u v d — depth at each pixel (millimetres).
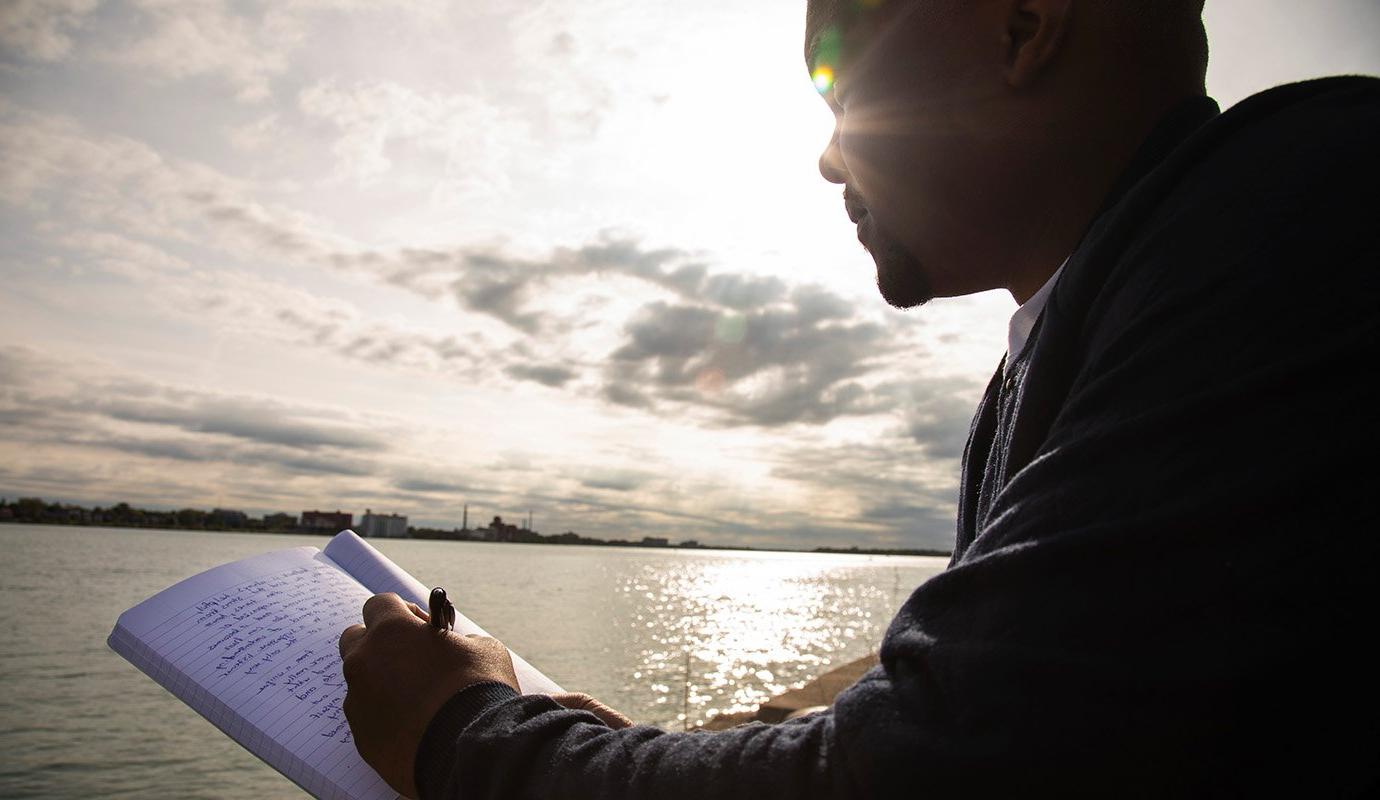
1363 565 434
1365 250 492
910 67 836
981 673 492
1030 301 888
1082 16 768
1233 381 478
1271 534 447
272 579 1244
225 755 16453
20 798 13383
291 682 1033
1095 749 450
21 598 48000
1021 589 503
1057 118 785
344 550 1400
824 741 564
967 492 1007
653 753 644
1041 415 671
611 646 35469
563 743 695
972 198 846
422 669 838
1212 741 433
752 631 45344
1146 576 468
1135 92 773
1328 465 444
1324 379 461
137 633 1067
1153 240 586
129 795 13656
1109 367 562
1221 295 509
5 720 19281
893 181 884
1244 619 440
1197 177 603
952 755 479
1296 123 579
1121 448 502
